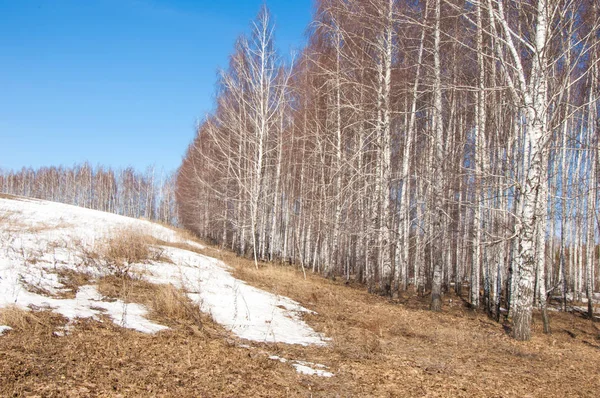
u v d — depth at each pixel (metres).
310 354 8.27
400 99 18.97
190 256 18.08
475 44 14.98
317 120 22.22
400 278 23.44
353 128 21.86
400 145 21.97
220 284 13.84
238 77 26.16
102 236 17.88
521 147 16.61
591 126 19.45
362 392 6.45
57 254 12.91
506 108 16.81
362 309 13.72
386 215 17.48
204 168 35.91
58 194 101.38
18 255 11.73
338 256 30.23
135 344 7.23
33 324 7.26
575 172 22.28
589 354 10.60
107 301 9.66
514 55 10.92
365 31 18.14
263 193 27.77
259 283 15.66
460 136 18.55
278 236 33.25
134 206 92.00
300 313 12.01
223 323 9.80
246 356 7.53
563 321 16.67
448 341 10.59
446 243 23.03
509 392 6.97
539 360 9.45
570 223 26.83
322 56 21.81
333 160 23.41
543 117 10.83
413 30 16.72
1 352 5.93
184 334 8.34
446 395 6.59
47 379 5.35
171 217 78.94
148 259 15.27
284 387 6.31
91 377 5.63
